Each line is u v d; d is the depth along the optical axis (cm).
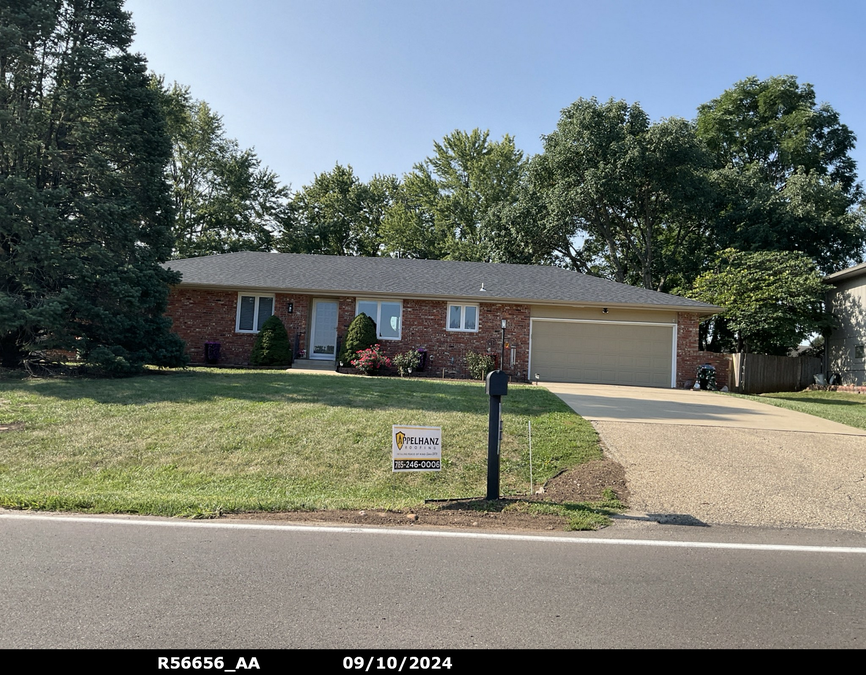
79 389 1195
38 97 1448
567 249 3672
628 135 2947
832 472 814
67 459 806
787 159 3494
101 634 341
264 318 2019
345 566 460
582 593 415
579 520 601
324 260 2341
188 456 826
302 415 1020
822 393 2150
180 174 3741
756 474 795
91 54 1404
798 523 616
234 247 3712
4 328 1273
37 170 1438
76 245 1448
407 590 413
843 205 2992
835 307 2567
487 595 408
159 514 607
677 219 3228
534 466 830
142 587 410
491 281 2167
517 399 1257
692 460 856
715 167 3519
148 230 1526
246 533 546
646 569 468
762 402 1538
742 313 2366
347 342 1897
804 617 384
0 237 1390
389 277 2147
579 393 1529
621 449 907
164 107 3231
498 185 4144
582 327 2009
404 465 674
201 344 2002
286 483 751
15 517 584
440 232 4212
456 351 2003
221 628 351
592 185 2927
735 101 3678
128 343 1471
